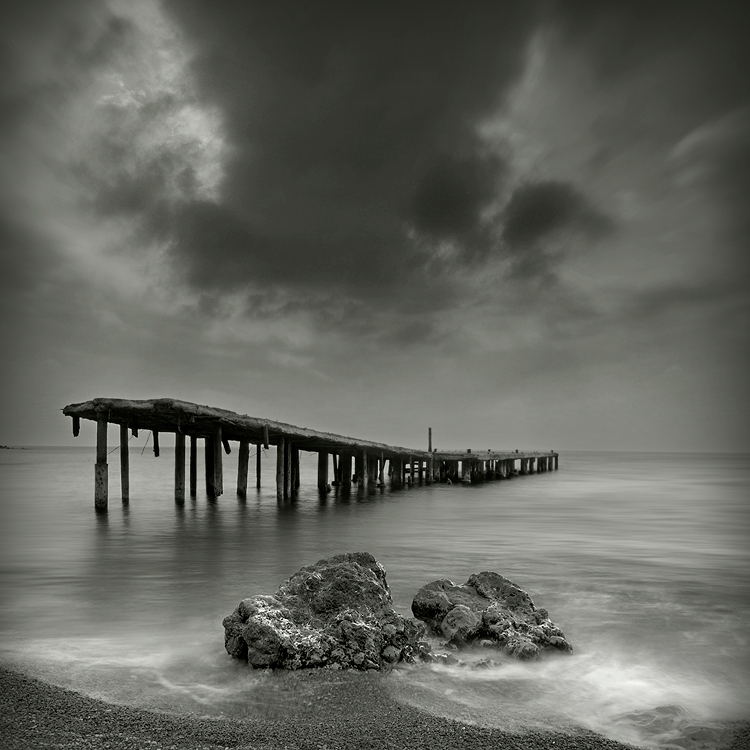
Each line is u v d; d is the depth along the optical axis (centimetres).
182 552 1623
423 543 1814
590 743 560
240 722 588
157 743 539
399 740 554
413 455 4559
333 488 4178
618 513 2762
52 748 527
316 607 807
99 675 718
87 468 8106
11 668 745
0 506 2805
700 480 5953
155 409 2334
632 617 1013
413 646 771
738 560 1558
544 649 802
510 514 2683
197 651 808
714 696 684
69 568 1403
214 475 2903
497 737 566
